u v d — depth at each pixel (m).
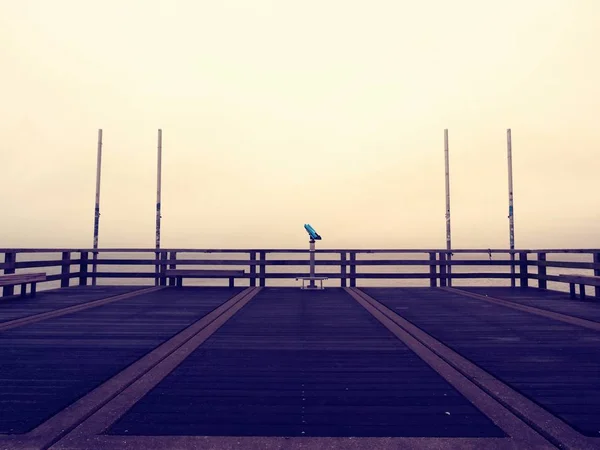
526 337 5.62
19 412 3.02
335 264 12.52
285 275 12.23
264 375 3.97
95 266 12.74
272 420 2.92
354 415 3.02
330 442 2.59
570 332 5.96
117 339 5.47
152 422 2.88
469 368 4.18
